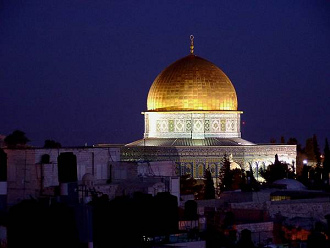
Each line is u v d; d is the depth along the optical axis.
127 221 109.12
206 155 197.62
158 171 160.50
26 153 145.00
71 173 132.62
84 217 103.75
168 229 113.19
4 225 107.94
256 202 144.25
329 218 129.75
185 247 111.06
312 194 156.62
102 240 106.75
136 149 199.00
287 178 183.12
